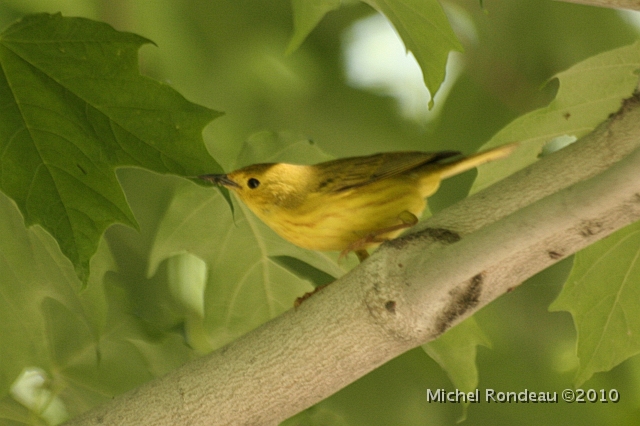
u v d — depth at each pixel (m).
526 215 3.83
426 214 3.97
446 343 3.96
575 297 3.95
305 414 4.02
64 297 3.96
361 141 4.19
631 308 3.94
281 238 3.99
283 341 3.86
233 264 3.99
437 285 3.84
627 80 3.93
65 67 3.87
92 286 3.96
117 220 3.87
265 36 4.17
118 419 3.86
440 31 3.91
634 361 4.14
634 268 3.94
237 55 4.16
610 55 3.93
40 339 3.97
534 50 4.19
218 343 4.00
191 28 4.14
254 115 4.17
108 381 4.01
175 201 3.98
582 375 3.95
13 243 3.95
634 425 4.13
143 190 4.10
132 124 3.87
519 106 4.20
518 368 4.13
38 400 4.00
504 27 4.19
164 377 3.86
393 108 4.20
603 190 3.83
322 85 4.19
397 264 3.85
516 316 4.14
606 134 3.86
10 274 3.96
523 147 3.95
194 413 3.86
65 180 3.87
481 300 3.85
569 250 3.84
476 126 4.20
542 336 4.14
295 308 3.86
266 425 3.86
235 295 4.00
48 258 3.96
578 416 4.12
